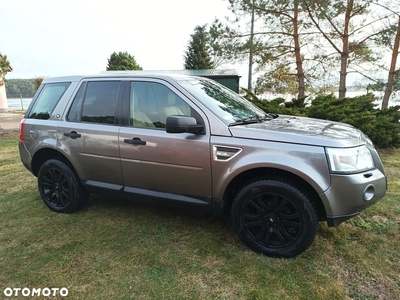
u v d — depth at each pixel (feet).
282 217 8.25
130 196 10.37
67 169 11.47
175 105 9.39
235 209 8.77
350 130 9.36
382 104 32.81
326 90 39.93
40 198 13.69
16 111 78.95
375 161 8.55
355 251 8.66
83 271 8.04
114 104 10.43
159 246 9.18
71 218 11.38
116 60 105.60
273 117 11.14
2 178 17.10
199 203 9.16
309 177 7.55
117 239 9.66
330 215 7.63
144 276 7.75
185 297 6.97
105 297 7.04
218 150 8.52
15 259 8.68
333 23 33.81
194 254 8.71
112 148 10.20
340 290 7.09
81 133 10.84
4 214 11.96
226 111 9.50
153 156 9.45
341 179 7.45
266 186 8.23
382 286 7.23
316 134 8.12
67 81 11.79
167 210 11.93
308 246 8.07
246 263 8.20
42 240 9.75
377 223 10.32
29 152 12.34
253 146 8.17
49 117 11.80
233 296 6.96
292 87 43.39
